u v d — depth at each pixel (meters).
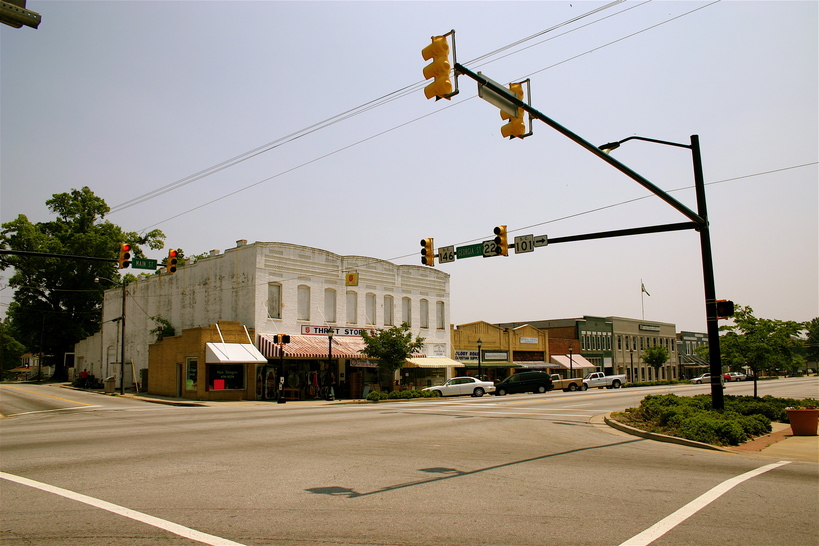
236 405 31.34
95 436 15.57
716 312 16.73
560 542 6.06
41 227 63.59
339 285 41.50
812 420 15.66
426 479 9.48
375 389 39.69
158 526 6.66
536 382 44.91
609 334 72.44
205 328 34.69
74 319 62.59
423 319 47.41
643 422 17.97
